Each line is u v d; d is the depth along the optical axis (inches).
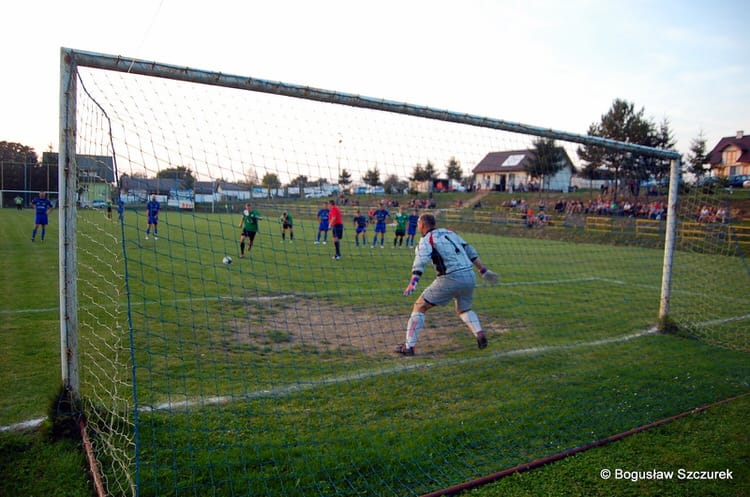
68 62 136.0
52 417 142.4
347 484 122.4
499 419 161.8
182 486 117.6
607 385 197.8
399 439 144.8
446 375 201.6
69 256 144.6
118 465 124.7
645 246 763.4
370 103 172.4
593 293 417.7
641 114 1126.4
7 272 410.0
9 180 906.7
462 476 127.6
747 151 1418.6
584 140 237.9
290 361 211.9
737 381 206.1
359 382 189.5
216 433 143.9
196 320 274.5
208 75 145.3
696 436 152.7
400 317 304.5
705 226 396.2
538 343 255.0
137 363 199.3
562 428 158.1
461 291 206.2
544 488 122.0
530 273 530.0
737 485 125.1
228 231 786.2
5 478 119.1
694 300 401.4
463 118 196.7
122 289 338.3
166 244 628.1
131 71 139.3
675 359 235.0
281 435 143.9
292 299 345.7
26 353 207.0
